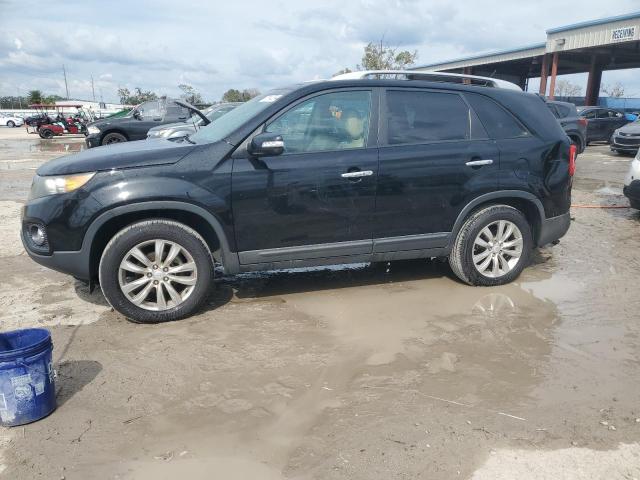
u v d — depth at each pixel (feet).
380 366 11.39
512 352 12.03
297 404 9.98
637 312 14.37
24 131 148.56
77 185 12.69
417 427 9.25
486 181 15.24
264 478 8.05
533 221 16.47
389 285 16.43
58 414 9.70
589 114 69.56
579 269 18.08
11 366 8.97
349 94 14.42
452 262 15.98
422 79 15.42
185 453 8.64
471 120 15.37
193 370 11.23
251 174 13.43
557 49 93.25
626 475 8.09
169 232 13.14
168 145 14.15
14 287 16.28
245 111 14.94
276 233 13.92
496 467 8.27
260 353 11.96
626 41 81.35
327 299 15.28
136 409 9.85
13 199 31.19
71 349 12.19
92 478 8.09
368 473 8.13
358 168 14.08
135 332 13.09
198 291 13.70
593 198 31.71
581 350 12.15
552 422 9.40
